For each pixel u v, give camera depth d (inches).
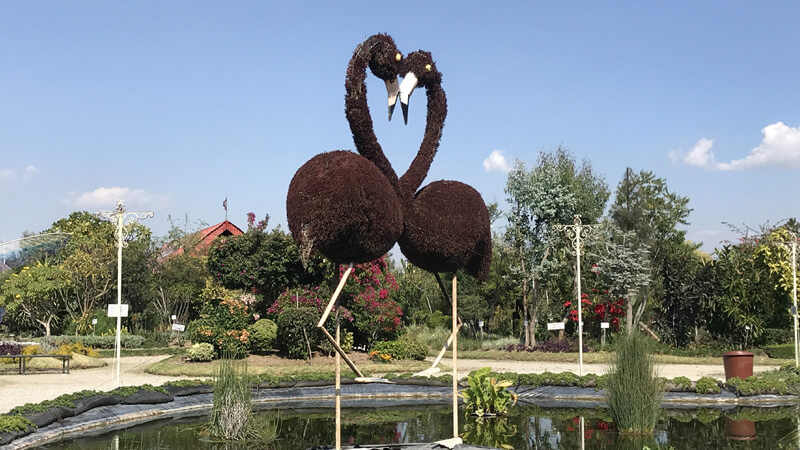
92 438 389.4
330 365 722.2
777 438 378.9
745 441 370.3
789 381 565.3
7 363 772.6
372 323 810.8
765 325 1035.3
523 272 1115.9
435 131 326.6
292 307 759.1
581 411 496.4
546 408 514.9
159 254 1353.3
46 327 1173.7
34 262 1267.2
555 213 1109.1
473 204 325.7
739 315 1013.8
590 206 1227.2
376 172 285.1
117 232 565.9
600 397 543.2
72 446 363.9
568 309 1131.3
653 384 403.5
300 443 378.6
